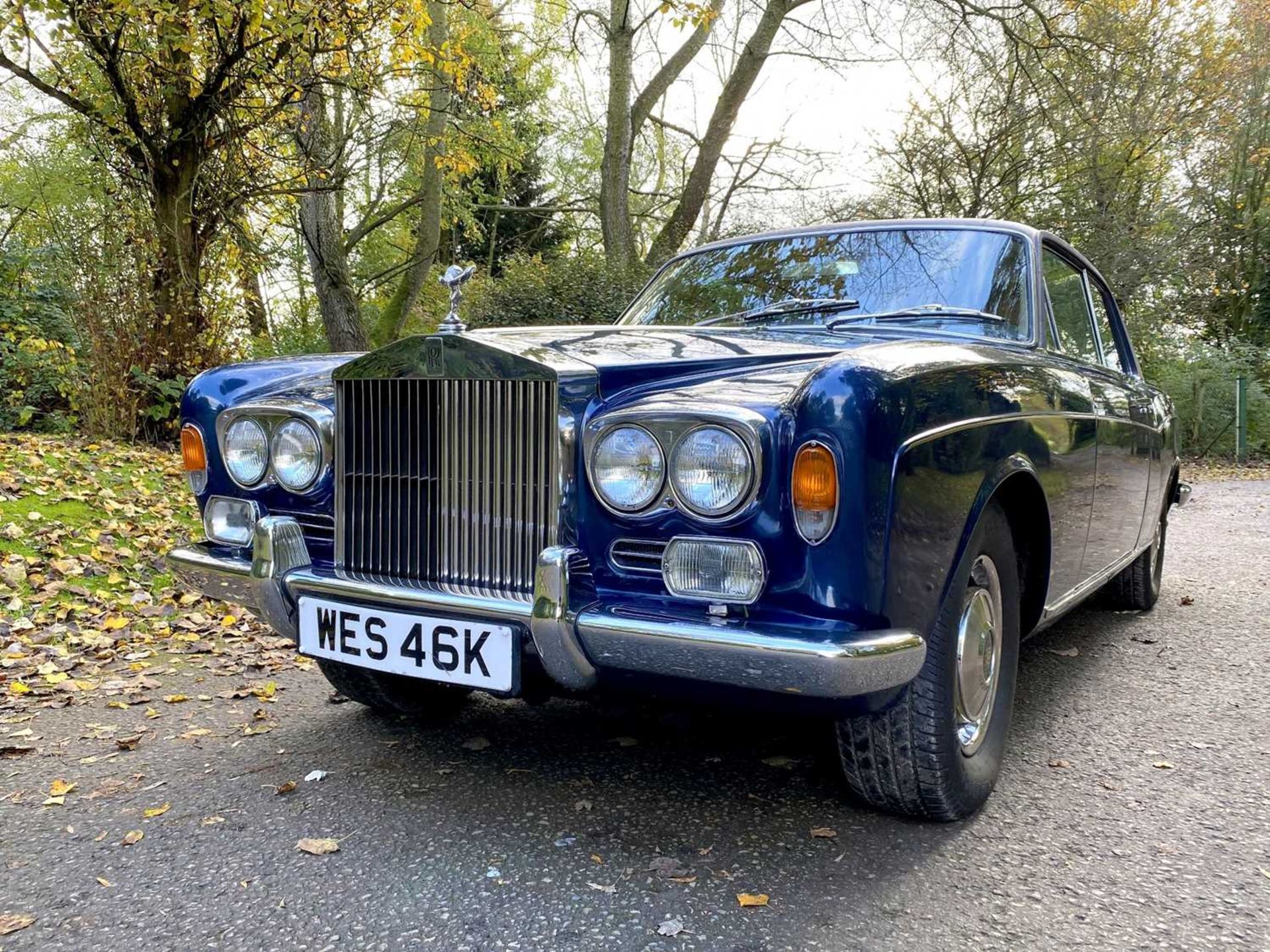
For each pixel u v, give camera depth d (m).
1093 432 3.01
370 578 2.33
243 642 4.24
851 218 15.43
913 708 2.11
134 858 2.18
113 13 7.68
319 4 8.45
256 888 2.03
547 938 1.82
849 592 1.80
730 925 1.86
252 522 2.61
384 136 11.67
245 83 8.88
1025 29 13.55
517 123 21.19
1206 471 13.56
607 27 13.37
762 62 13.62
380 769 2.71
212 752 2.89
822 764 2.69
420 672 2.20
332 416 2.47
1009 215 14.41
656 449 1.91
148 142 8.52
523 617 2.01
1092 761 2.73
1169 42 14.37
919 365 2.02
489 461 2.14
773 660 1.74
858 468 1.79
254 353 10.13
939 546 2.00
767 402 1.88
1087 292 3.76
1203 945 1.79
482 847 2.21
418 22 9.24
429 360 2.20
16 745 2.95
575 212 21.11
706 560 1.87
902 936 1.82
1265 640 4.07
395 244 22.89
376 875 2.08
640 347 2.32
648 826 2.31
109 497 6.19
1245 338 17.25
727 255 3.63
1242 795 2.48
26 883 2.07
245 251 9.69
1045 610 2.76
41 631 4.20
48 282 9.20
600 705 2.29
